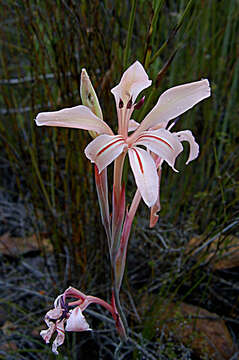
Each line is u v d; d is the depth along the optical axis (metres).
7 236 0.41
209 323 0.30
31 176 0.36
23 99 0.42
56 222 0.34
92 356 0.31
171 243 0.35
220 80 0.41
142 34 0.33
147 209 0.35
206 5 0.36
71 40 0.28
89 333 0.31
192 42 0.38
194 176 0.37
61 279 0.34
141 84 0.19
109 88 0.29
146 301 0.31
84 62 0.30
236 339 0.30
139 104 0.19
